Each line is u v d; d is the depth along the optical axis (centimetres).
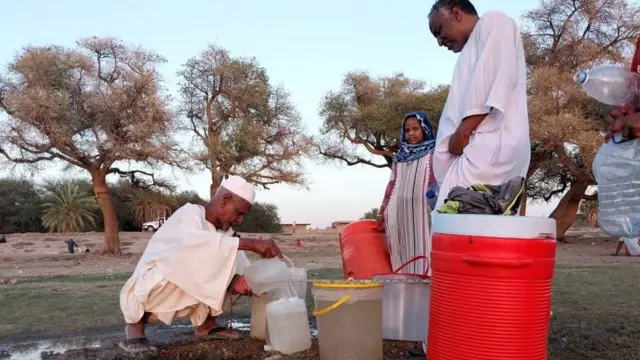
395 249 451
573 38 2766
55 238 3688
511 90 349
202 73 2847
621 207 330
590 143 2355
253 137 2819
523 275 254
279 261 425
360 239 473
